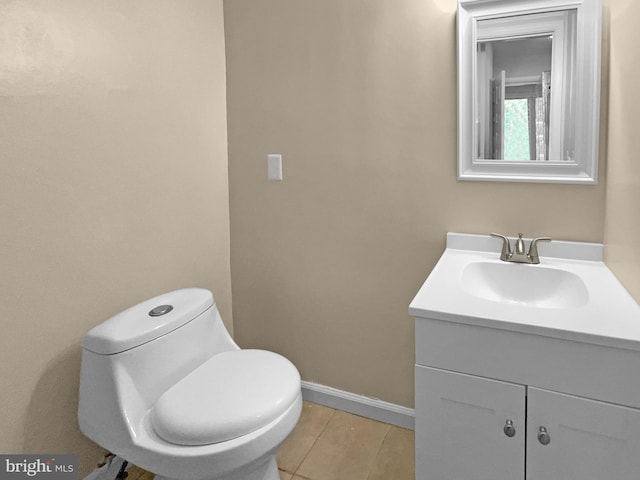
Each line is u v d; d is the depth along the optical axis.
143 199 1.79
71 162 1.52
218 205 2.17
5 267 1.36
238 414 1.32
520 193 1.67
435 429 1.34
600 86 1.50
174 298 1.71
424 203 1.83
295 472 1.75
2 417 1.38
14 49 1.34
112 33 1.63
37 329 1.45
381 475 1.73
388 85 1.82
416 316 1.30
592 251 1.59
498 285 1.64
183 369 1.58
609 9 1.47
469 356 1.26
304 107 1.99
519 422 1.23
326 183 2.00
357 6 1.83
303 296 2.13
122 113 1.68
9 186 1.35
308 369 2.18
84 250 1.58
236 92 2.13
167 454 1.28
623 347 1.08
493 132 1.67
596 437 1.16
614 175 1.43
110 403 1.40
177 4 1.88
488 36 1.62
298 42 1.96
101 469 1.68
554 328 1.14
